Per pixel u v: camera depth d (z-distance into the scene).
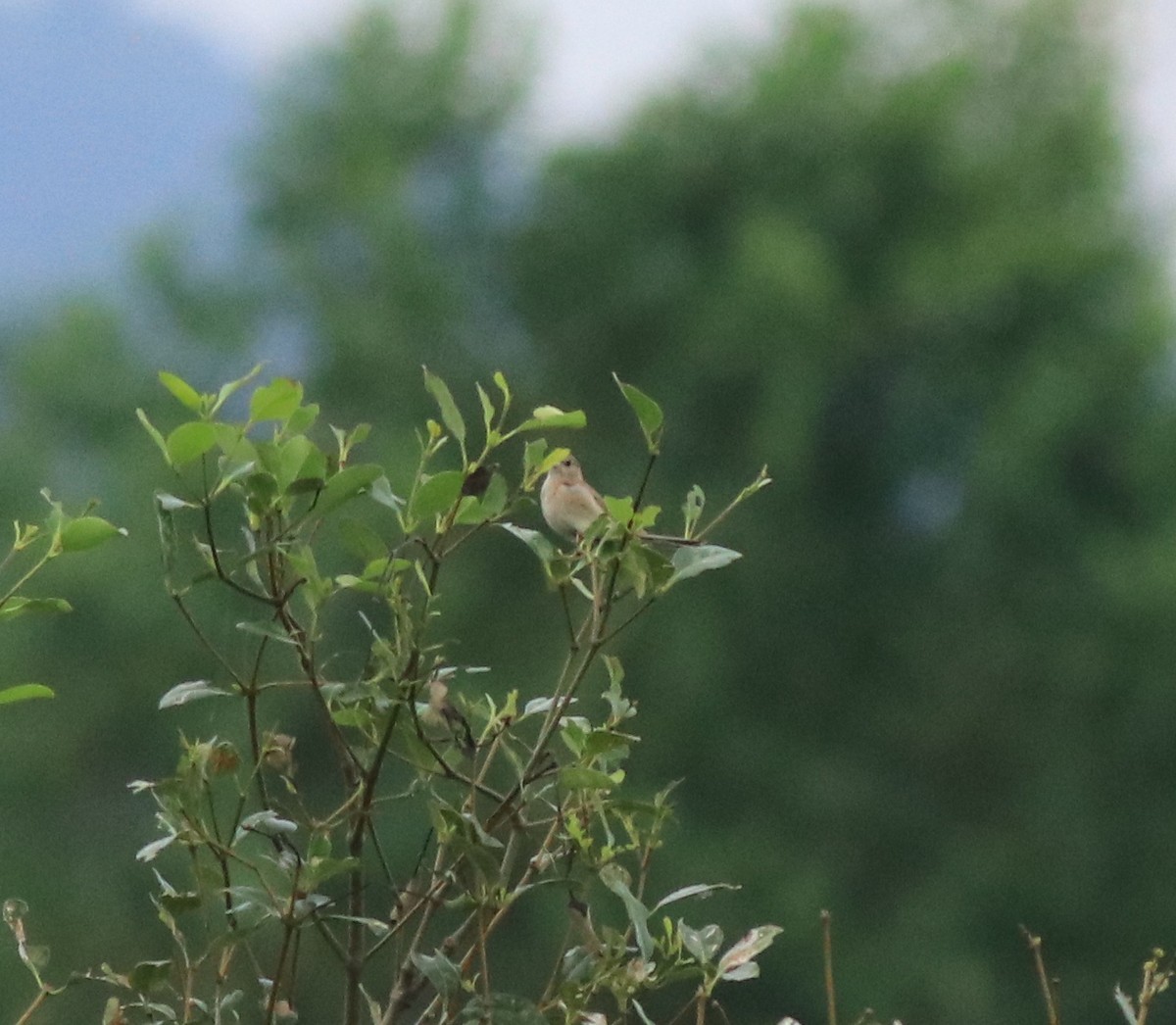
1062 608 25.81
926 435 27.67
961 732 25.33
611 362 28.08
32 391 27.98
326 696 3.67
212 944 3.71
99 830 23.92
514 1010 3.73
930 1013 22.73
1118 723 25.09
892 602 26.27
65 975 22.89
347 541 3.78
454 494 3.70
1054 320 27.81
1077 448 27.19
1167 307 27.50
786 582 25.83
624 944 3.93
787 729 25.34
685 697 24.62
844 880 23.97
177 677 24.06
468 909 3.83
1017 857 24.25
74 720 23.92
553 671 23.00
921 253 27.30
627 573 3.80
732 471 26.42
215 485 3.67
